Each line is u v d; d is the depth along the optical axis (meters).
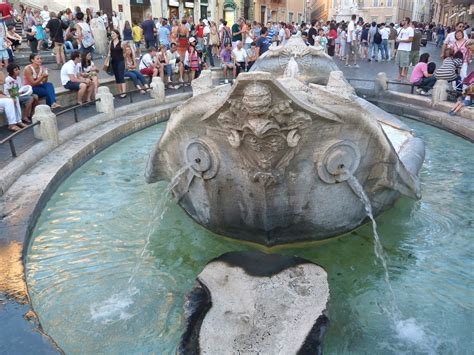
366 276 4.48
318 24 24.92
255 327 3.47
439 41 31.50
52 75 14.65
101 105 10.70
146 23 19.14
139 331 3.79
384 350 3.54
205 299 3.86
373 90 14.43
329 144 4.16
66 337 3.71
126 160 8.53
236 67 17.33
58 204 6.30
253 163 4.13
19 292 3.88
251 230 4.75
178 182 5.03
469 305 4.06
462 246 5.04
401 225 5.45
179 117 4.45
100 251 5.07
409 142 6.30
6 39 13.52
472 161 8.20
